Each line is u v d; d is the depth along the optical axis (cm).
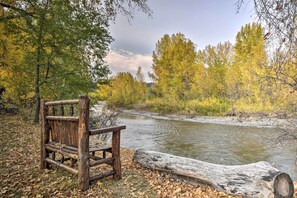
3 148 542
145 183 402
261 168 356
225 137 1436
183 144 1243
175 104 2912
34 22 886
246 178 355
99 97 1217
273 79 465
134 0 759
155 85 3597
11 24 808
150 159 479
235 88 2461
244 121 1958
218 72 3097
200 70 2906
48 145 411
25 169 415
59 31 869
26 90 1029
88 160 348
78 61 1004
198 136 1480
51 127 423
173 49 3123
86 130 340
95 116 1313
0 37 894
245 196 347
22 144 600
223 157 979
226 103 2680
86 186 345
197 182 411
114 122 1373
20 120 979
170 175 447
